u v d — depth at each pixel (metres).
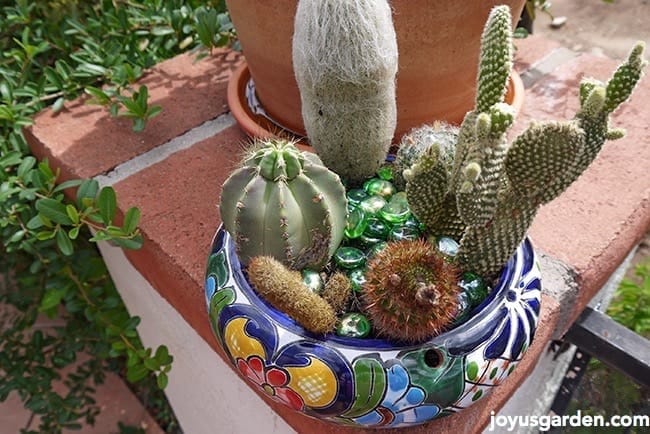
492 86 0.52
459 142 0.55
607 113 0.50
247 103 0.98
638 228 0.85
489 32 0.52
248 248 0.57
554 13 2.04
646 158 0.90
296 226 0.55
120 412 1.53
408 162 0.68
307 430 0.71
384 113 0.67
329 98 0.64
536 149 0.48
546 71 1.08
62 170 0.95
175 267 0.80
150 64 1.11
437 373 0.52
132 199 0.88
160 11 1.10
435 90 0.83
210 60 1.13
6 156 0.92
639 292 1.35
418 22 0.73
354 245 0.65
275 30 0.76
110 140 0.97
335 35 0.59
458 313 0.54
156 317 1.06
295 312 0.52
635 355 0.82
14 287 1.28
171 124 0.99
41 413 1.31
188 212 0.86
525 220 0.55
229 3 0.80
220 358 0.87
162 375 1.03
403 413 0.54
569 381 1.11
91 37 1.08
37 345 1.27
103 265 1.13
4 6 1.14
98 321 1.10
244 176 0.55
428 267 0.51
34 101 1.01
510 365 0.56
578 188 0.86
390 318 0.50
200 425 1.22
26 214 0.94
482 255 0.57
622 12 2.03
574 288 0.76
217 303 0.58
